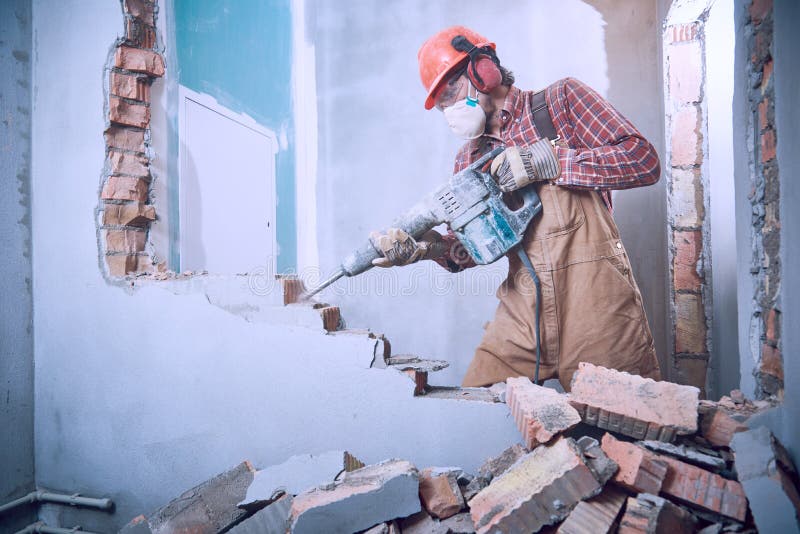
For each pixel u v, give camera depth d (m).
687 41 1.96
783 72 0.85
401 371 1.15
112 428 1.38
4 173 1.42
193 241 1.82
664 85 2.02
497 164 1.25
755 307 1.01
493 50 1.41
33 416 1.48
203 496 1.13
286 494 1.05
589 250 1.28
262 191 2.44
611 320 1.26
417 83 2.57
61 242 1.46
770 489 0.76
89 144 1.44
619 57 2.25
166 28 1.62
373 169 2.62
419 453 1.12
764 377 0.99
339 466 1.08
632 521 0.80
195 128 1.86
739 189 1.05
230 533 0.99
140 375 1.35
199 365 1.30
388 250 1.31
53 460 1.46
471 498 0.97
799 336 0.81
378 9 2.61
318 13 2.71
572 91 1.32
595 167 1.22
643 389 0.96
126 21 1.43
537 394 1.01
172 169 1.68
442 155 2.55
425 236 1.49
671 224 1.98
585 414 0.97
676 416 0.90
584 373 1.02
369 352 1.16
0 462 1.38
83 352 1.42
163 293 1.33
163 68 1.52
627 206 2.21
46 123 1.49
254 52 2.40
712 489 0.82
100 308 1.40
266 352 1.24
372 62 2.62
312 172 2.71
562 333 1.30
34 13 1.52
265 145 2.48
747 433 0.85
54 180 1.47
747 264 1.02
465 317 2.48
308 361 1.20
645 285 2.19
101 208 1.42
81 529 1.41
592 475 0.84
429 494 0.96
